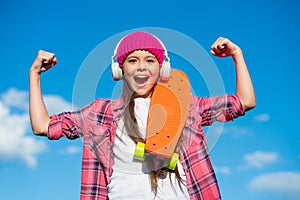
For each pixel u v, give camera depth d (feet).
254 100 9.59
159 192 8.31
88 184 9.06
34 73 9.87
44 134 9.53
